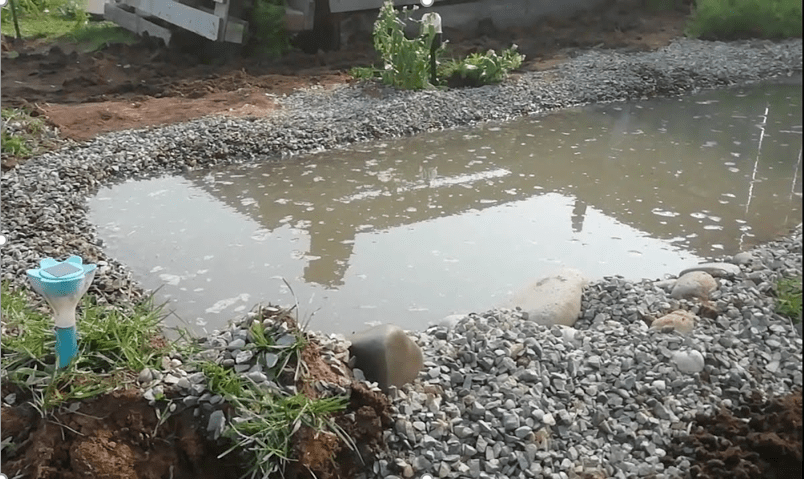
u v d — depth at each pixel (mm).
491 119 7594
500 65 8531
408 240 4949
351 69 8750
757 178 6160
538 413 2953
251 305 4109
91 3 11023
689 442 2887
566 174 6203
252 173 6086
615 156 6645
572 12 11547
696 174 6230
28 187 5430
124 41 9922
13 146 6047
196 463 2660
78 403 2662
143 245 4773
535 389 3113
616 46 10211
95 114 7031
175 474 2629
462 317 3834
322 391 2840
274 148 6484
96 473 2508
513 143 6941
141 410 2705
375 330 3133
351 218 5266
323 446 2699
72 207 5250
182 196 5602
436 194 5734
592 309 3949
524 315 3814
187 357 2998
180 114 7137
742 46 10359
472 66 8422
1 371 2793
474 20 10742
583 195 5773
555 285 4031
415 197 5668
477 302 4203
